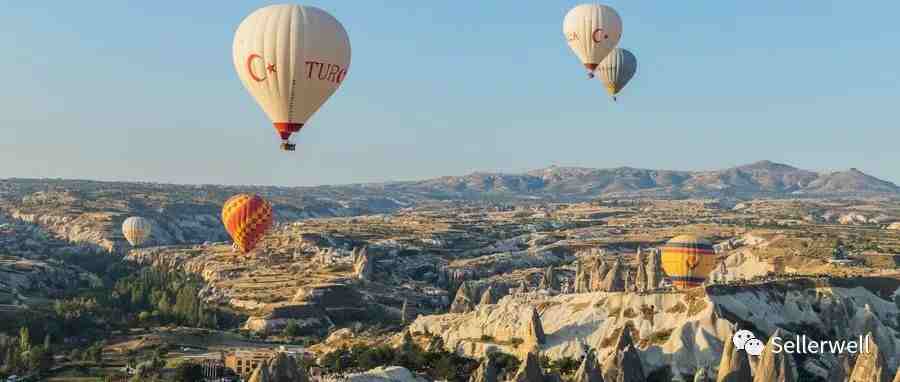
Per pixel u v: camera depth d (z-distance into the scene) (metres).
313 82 128.25
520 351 199.75
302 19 127.06
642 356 188.62
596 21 184.62
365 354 198.00
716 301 198.50
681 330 191.25
